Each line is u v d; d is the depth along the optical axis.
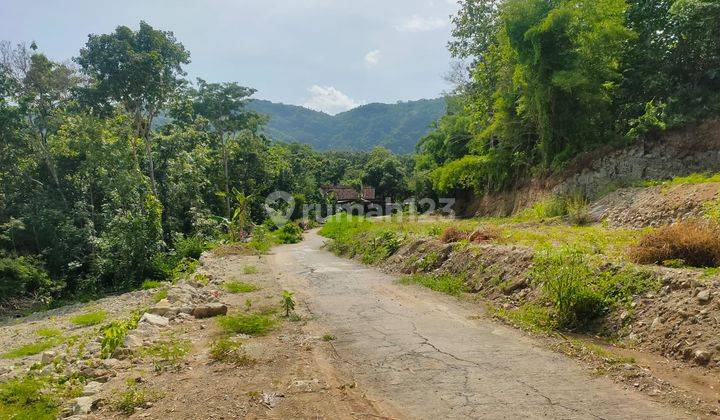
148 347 6.67
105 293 24.09
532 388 4.82
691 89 18.30
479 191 30.95
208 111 46.72
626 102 20.73
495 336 6.68
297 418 4.28
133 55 33.19
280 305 9.55
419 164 47.66
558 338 6.30
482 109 29.77
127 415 4.41
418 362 5.75
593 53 19.61
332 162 85.19
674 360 5.16
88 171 30.95
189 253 26.95
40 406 4.79
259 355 6.20
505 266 9.12
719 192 10.99
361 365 5.73
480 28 29.53
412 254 13.14
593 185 18.86
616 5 19.27
